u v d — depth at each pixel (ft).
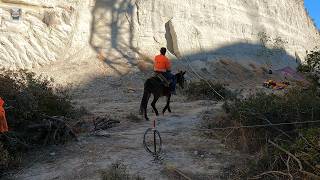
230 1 164.66
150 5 137.18
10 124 36.17
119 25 130.31
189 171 29.76
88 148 36.06
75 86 96.63
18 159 32.60
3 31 107.65
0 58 102.78
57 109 45.09
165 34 136.46
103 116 50.96
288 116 35.09
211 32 148.46
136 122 48.26
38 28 114.32
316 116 34.96
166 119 49.55
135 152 34.63
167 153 34.19
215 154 33.78
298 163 26.30
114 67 112.68
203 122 45.47
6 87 37.42
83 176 29.37
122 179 27.91
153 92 50.65
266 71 154.61
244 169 29.32
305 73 47.93
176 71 123.65
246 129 36.35
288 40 185.26
